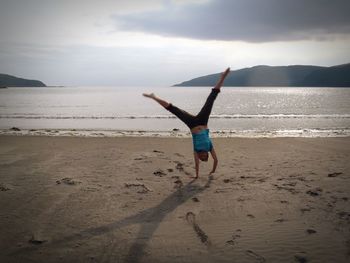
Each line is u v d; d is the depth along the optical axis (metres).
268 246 4.40
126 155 10.75
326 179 7.47
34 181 7.60
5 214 5.59
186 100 71.62
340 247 4.33
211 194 6.54
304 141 13.80
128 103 56.66
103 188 7.03
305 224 5.05
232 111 37.25
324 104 51.38
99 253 4.27
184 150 11.71
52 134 17.19
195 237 4.70
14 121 25.55
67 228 5.03
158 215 5.51
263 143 13.29
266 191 6.64
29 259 4.13
